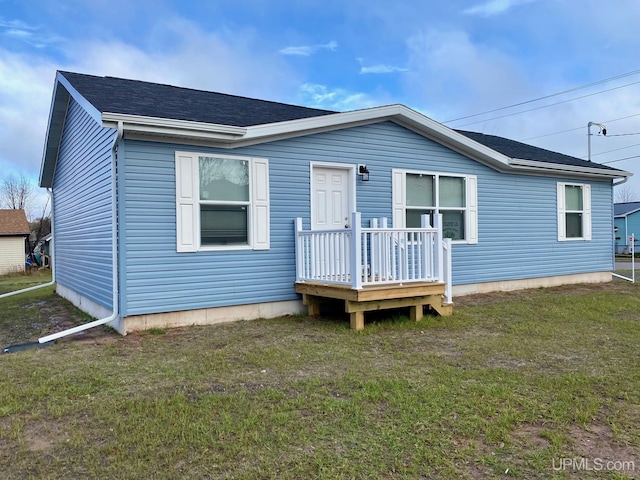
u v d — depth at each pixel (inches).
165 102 286.5
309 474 98.5
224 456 106.0
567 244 453.4
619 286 445.7
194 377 164.2
